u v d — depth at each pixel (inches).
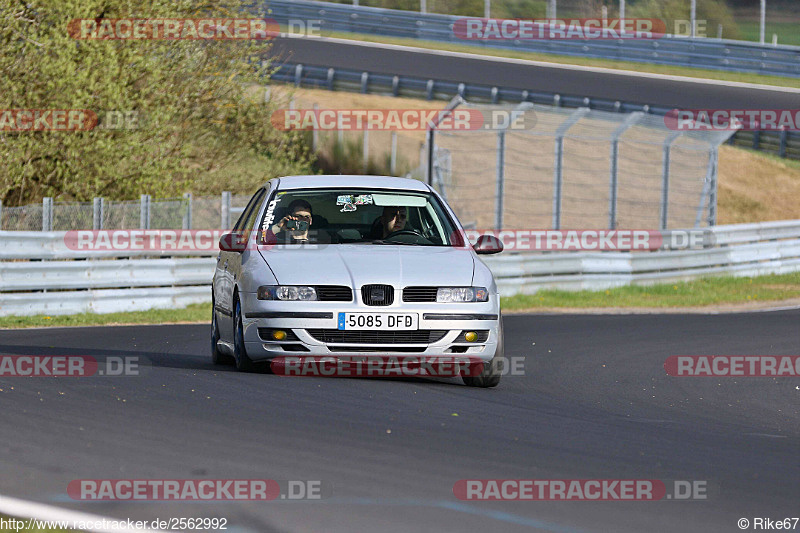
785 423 1097.4
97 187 2810.0
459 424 926.4
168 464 734.5
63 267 2166.6
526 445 846.5
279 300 1105.4
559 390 1246.9
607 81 5502.0
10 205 2834.6
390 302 1106.1
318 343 1098.1
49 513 613.0
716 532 614.5
